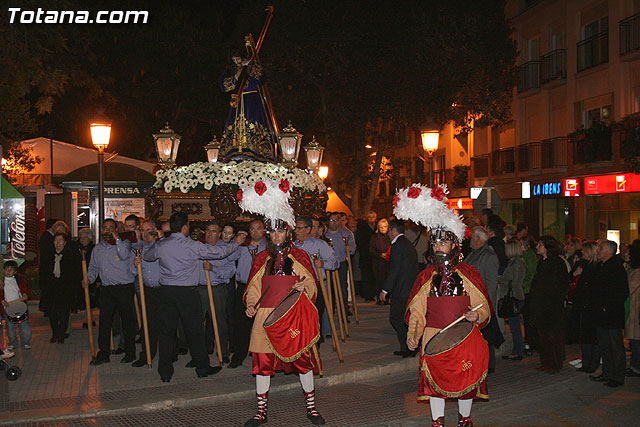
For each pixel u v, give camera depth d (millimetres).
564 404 8289
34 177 20234
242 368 9578
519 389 8883
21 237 11039
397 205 6750
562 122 28000
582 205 25500
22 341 11109
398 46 28234
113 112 34250
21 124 20984
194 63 35656
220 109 36469
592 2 25562
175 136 12602
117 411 7641
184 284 8828
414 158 40906
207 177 12352
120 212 18859
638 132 20844
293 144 12445
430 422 7457
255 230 9633
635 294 9836
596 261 9500
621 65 23734
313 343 7273
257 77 13406
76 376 9172
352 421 7418
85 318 13414
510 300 10602
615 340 9141
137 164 21172
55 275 11688
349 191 34188
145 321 9508
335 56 28453
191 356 9781
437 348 6312
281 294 7289
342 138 30328
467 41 28125
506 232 12742
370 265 17641
